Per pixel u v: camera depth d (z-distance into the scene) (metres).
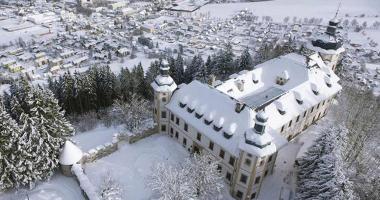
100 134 76.50
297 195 59.66
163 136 75.56
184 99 68.94
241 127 60.72
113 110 85.88
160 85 69.81
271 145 55.06
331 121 86.06
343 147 58.56
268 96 76.81
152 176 57.91
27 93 56.78
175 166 65.88
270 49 129.12
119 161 66.44
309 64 82.50
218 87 73.31
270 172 66.44
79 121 82.12
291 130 75.94
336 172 50.16
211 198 59.56
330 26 92.62
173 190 52.38
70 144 60.31
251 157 54.94
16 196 56.84
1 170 53.97
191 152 70.19
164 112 73.12
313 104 76.25
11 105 63.00
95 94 86.56
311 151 62.09
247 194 59.53
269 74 82.75
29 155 55.59
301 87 77.06
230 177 62.62
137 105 77.00
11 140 53.38
